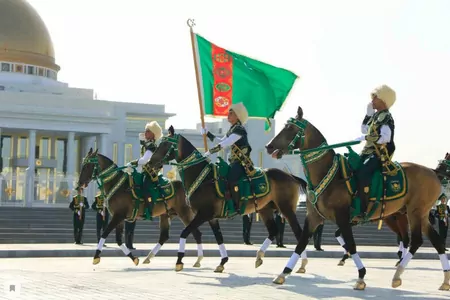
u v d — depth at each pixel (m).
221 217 18.92
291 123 15.95
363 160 16.12
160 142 19.27
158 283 16.53
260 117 21.16
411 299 14.36
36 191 47.22
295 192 19.50
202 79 21.52
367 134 16.00
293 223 19.31
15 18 70.81
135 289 15.33
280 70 20.92
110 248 28.19
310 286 16.25
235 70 21.41
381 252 30.55
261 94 21.14
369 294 15.00
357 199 15.86
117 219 21.44
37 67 71.12
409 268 23.14
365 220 16.28
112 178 21.53
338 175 15.86
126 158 70.06
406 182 16.14
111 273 19.02
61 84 72.31
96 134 65.31
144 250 27.53
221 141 19.25
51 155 69.56
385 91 16.02
